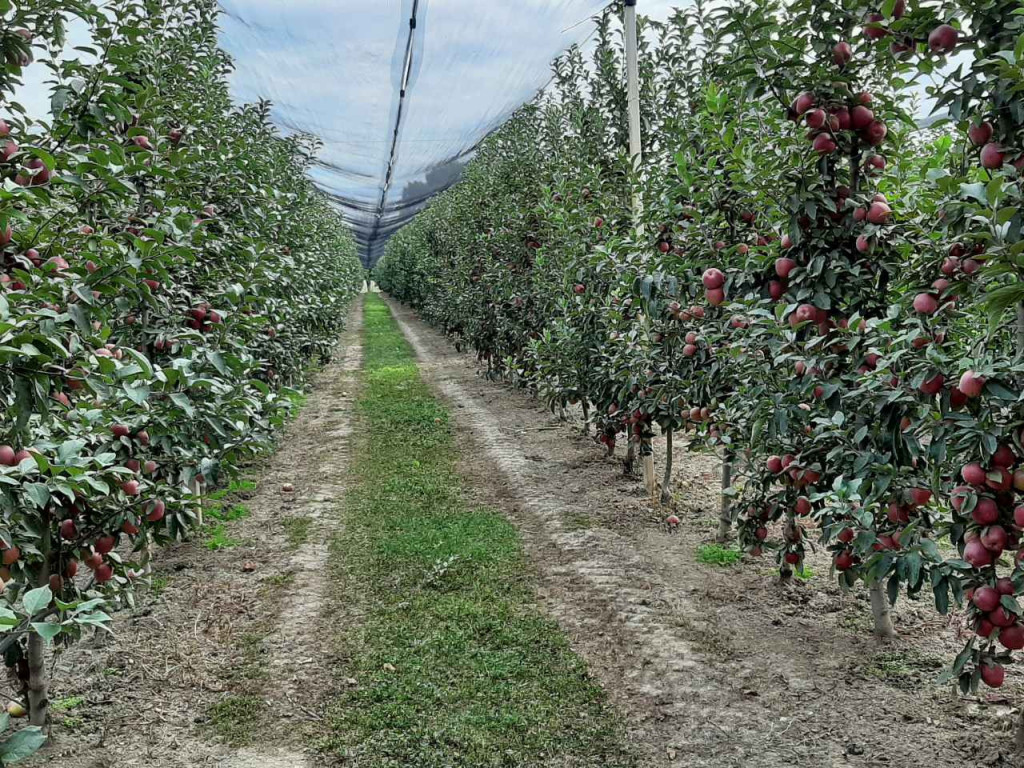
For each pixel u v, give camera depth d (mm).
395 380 13242
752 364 3809
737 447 4453
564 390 8094
